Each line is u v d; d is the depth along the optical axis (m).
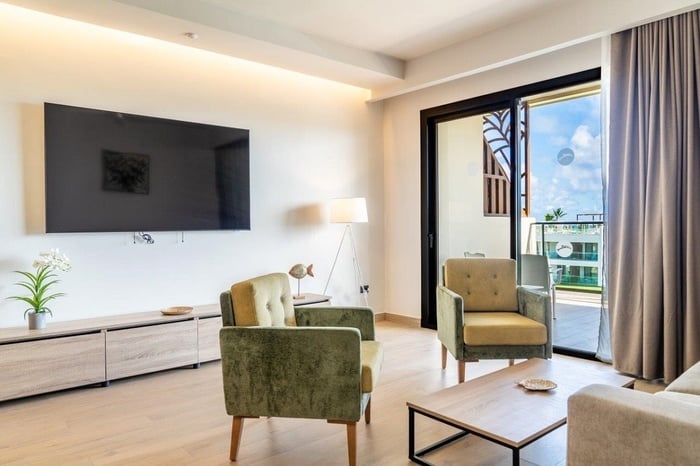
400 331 5.03
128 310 3.80
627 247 3.45
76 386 3.18
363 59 4.49
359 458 2.28
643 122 3.38
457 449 2.37
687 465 1.16
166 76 4.01
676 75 3.21
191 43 3.85
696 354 3.13
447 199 5.12
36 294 3.24
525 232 4.53
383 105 5.65
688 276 3.16
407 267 5.43
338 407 2.17
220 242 4.32
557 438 2.49
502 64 4.12
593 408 1.33
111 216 3.65
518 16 3.80
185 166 4.02
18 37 3.35
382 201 5.65
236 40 3.77
